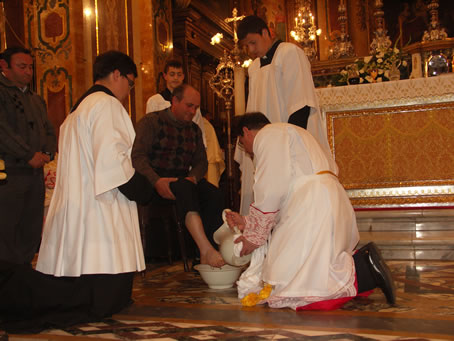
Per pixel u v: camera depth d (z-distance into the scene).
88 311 2.57
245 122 3.07
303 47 8.17
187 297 3.16
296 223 2.74
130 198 2.67
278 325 2.36
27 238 3.93
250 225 2.81
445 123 5.53
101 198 2.64
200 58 13.23
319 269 2.63
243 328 2.34
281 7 17.81
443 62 7.46
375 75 6.28
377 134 5.75
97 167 2.58
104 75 2.92
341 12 8.39
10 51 3.88
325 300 2.62
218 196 3.73
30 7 7.67
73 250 2.57
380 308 2.66
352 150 5.82
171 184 3.38
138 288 3.56
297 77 3.78
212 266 3.26
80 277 2.60
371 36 17.28
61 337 2.28
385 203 5.68
